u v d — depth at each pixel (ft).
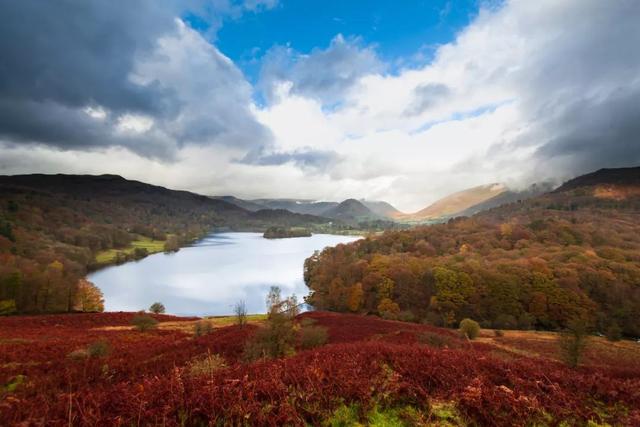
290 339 70.59
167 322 181.68
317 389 28.43
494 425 25.45
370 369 34.58
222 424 24.70
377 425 25.00
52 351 90.33
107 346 89.92
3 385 58.08
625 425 27.25
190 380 30.48
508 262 310.65
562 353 78.74
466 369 36.55
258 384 28.86
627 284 252.21
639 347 162.71
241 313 144.15
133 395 27.48
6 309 193.88
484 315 252.01
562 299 241.14
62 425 24.41
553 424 26.78
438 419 25.96
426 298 283.18
